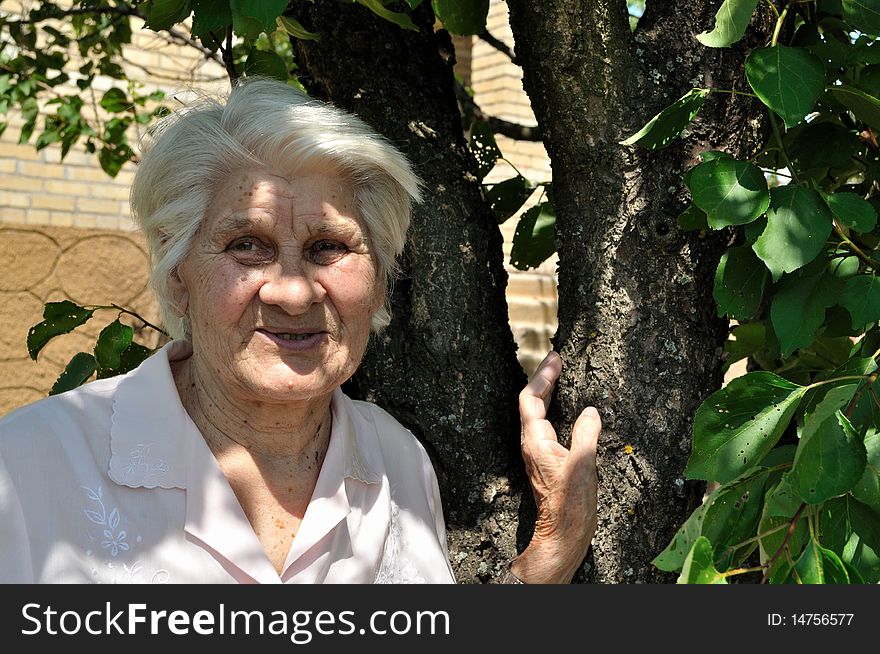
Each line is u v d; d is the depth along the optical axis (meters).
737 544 1.24
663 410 1.56
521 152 5.72
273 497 1.40
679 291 1.57
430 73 1.84
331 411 1.49
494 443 1.72
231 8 1.38
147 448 1.29
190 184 1.30
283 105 1.31
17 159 4.68
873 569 1.25
